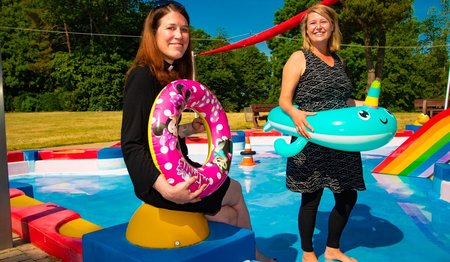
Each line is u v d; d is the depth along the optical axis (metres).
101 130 14.53
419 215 4.52
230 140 2.34
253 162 7.93
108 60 39.09
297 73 2.83
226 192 2.45
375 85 2.75
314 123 2.67
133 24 40.88
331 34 2.91
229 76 46.66
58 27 41.09
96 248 2.20
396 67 35.50
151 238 2.10
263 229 4.20
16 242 3.42
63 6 39.62
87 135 12.85
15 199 4.11
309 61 2.83
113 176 7.22
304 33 2.91
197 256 1.99
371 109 2.69
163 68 2.21
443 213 4.59
